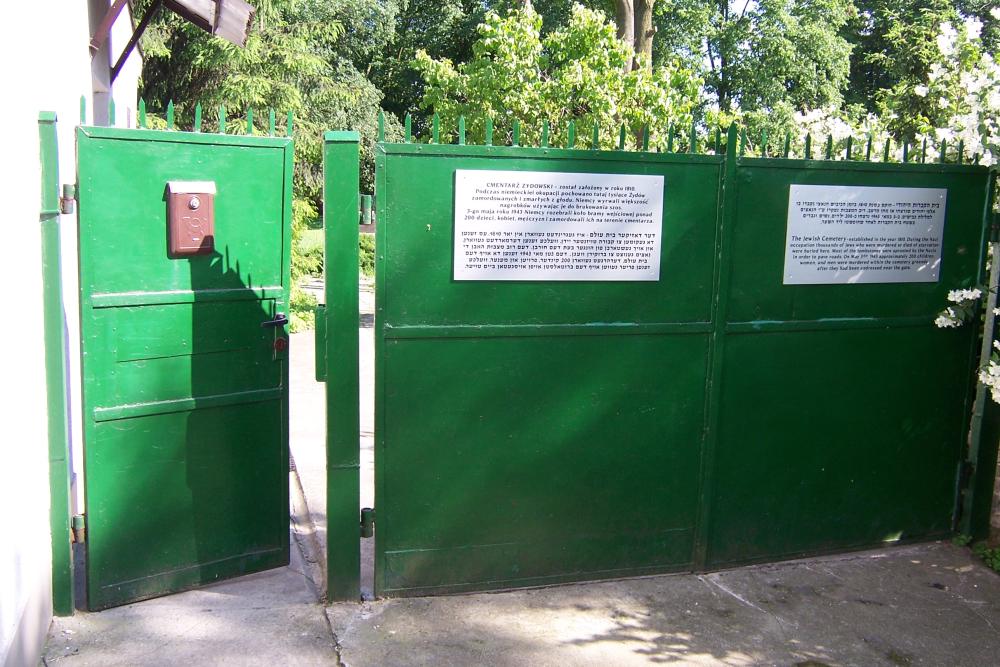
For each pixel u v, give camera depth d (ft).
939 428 15.58
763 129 14.43
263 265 13.83
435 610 12.96
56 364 11.98
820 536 15.15
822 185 14.12
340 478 12.87
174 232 12.68
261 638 12.05
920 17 98.58
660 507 14.11
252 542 14.17
